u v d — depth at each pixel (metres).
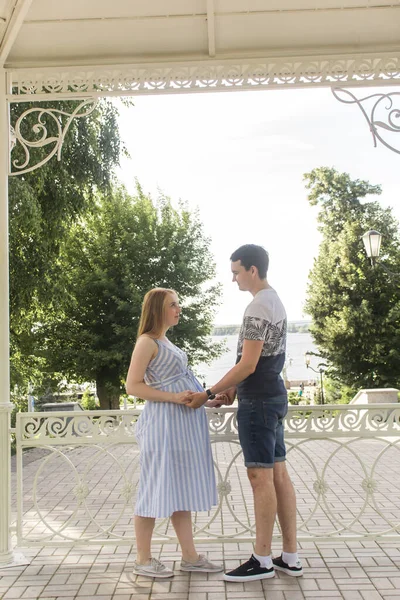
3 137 4.13
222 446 10.48
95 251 22.45
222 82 4.16
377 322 24.97
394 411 4.20
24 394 14.38
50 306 13.09
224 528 5.11
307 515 5.48
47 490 7.07
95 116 12.47
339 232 28.03
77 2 3.71
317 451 9.66
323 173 28.53
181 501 3.67
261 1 3.73
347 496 6.30
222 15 3.83
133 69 4.18
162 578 3.74
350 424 4.22
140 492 3.73
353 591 3.49
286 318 3.80
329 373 26.31
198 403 3.67
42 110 4.20
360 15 3.88
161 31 3.98
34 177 10.80
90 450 10.87
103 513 5.84
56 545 4.23
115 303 21.80
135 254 22.70
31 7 3.74
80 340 21.69
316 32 4.02
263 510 3.66
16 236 11.09
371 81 4.13
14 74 4.18
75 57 4.18
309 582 3.64
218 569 3.84
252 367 3.61
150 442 3.70
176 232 23.83
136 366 3.73
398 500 6.07
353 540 4.23
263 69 4.15
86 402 23.67
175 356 3.81
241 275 3.81
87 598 3.47
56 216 11.63
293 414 4.24
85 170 12.21
